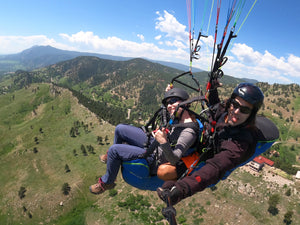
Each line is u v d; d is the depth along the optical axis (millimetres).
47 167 131375
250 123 2461
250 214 75500
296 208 78312
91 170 127125
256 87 2432
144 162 3225
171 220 1873
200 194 82812
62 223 90188
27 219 93625
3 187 115000
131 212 82750
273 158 156625
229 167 2262
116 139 3646
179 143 2775
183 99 3037
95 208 92500
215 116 3146
